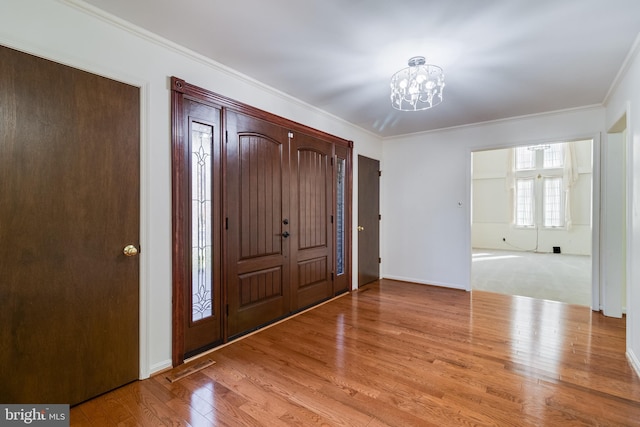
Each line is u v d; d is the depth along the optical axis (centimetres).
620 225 313
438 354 236
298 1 169
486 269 586
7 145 149
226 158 255
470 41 208
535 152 854
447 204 438
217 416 166
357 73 262
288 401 178
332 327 291
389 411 169
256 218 283
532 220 859
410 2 169
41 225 160
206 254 243
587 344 251
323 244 370
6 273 150
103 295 184
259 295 288
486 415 165
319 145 360
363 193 446
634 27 189
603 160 328
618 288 313
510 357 230
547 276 523
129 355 196
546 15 178
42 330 161
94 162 179
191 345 231
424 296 395
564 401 176
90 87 177
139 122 199
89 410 170
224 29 198
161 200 210
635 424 157
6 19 149
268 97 295
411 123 409
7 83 149
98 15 178
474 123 405
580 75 259
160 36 205
